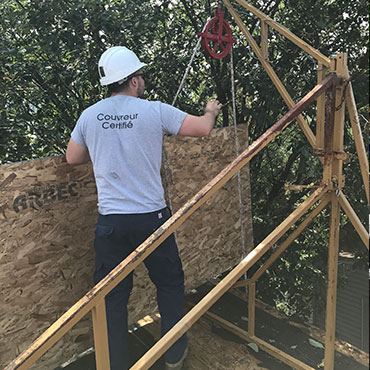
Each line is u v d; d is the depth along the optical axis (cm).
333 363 234
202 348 261
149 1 359
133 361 252
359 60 372
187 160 262
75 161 206
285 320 303
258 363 246
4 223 194
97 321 139
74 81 389
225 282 158
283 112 412
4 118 355
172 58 400
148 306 263
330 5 375
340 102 189
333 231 211
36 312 212
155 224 200
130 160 193
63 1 325
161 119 199
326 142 193
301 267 470
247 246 314
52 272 215
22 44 364
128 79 200
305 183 463
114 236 196
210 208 283
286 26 387
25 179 199
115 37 343
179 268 219
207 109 211
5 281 198
